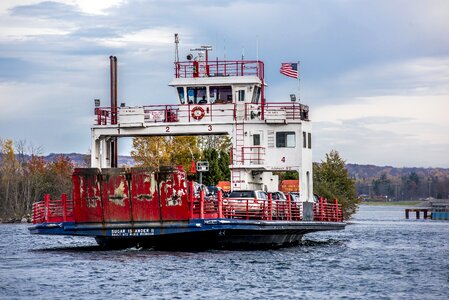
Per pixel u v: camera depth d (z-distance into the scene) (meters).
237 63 135.62
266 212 117.31
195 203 114.62
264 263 108.31
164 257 112.75
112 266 103.31
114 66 140.12
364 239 173.38
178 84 135.50
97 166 132.00
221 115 133.88
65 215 116.81
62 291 85.19
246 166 128.88
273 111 129.38
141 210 113.00
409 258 122.56
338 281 94.44
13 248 135.88
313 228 130.00
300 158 129.25
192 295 83.44
